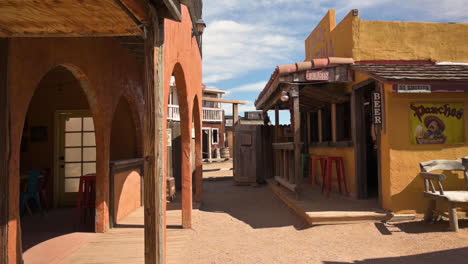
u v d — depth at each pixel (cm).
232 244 529
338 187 812
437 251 466
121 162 675
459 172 627
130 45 686
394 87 582
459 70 659
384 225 588
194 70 744
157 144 327
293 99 747
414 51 759
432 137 621
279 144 950
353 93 757
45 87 849
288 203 774
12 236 327
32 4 259
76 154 847
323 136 1008
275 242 538
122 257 458
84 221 654
